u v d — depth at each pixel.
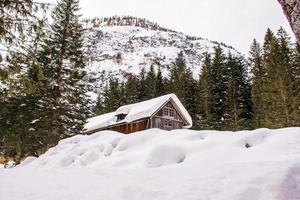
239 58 70.75
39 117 24.69
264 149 8.66
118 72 176.62
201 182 5.30
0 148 25.70
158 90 69.75
